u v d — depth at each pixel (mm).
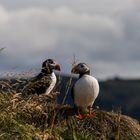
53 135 13438
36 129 13312
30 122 13703
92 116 15016
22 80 13242
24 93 13992
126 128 14969
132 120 15320
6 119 12523
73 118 14750
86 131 14461
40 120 13992
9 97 13031
